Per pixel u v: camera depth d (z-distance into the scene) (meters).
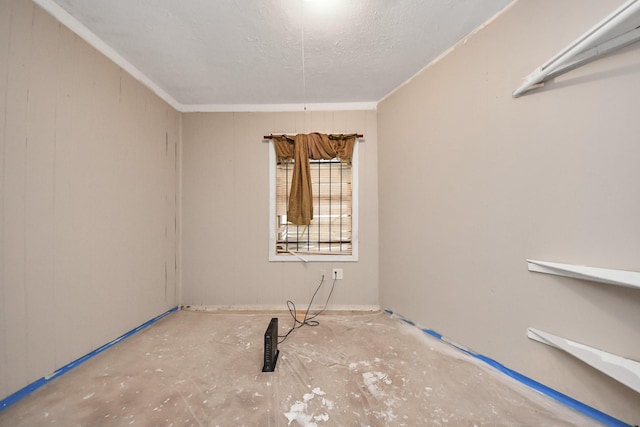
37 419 0.95
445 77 1.56
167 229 2.07
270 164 2.25
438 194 1.61
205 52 1.57
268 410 0.99
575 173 1.01
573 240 1.02
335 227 2.26
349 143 2.15
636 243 0.87
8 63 1.04
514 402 1.04
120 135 1.60
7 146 1.04
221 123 2.26
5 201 1.03
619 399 0.92
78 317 1.33
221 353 1.45
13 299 1.06
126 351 1.46
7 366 1.03
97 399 1.05
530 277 1.15
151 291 1.89
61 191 1.25
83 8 1.23
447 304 1.55
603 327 0.94
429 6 1.22
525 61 1.16
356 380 1.18
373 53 1.58
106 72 1.50
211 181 2.25
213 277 2.24
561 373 1.05
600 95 0.94
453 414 0.97
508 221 1.23
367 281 2.20
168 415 0.97
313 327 1.80
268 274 2.24
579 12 0.98
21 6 1.08
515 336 1.20
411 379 1.19
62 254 1.25
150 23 1.33
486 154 1.33
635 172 0.87
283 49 1.54
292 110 2.25
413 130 1.81
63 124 1.25
